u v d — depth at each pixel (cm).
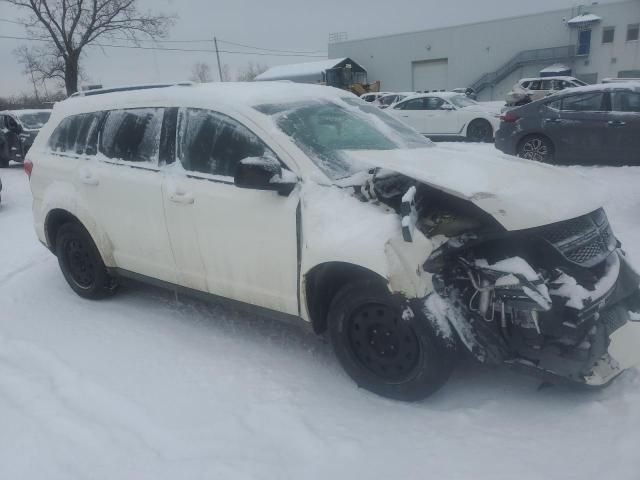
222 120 371
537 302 277
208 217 367
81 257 488
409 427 296
